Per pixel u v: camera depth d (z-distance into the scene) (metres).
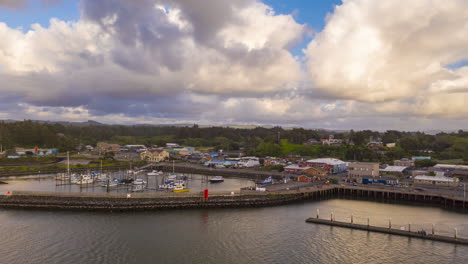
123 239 64.25
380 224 76.19
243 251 59.00
